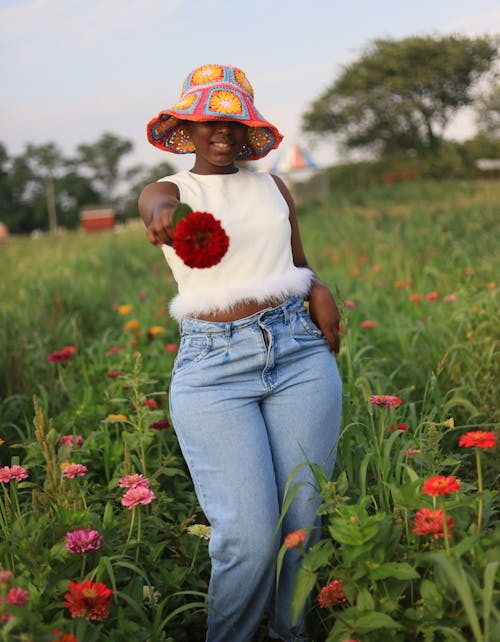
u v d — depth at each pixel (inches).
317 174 1311.5
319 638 107.6
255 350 97.2
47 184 4579.2
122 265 542.0
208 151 101.9
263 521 93.6
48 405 183.9
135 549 111.8
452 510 95.4
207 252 79.6
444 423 118.5
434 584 85.0
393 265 338.0
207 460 96.3
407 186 1048.8
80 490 117.0
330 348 107.1
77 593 84.7
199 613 110.8
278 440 99.7
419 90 1788.9
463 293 213.8
